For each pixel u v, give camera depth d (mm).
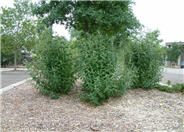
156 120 2867
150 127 2570
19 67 17766
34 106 3377
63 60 4023
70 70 4195
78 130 2393
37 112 3047
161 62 5398
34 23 11703
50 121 2666
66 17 5090
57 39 4168
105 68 3631
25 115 2877
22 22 11633
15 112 2998
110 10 4938
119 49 4605
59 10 4949
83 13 4570
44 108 3283
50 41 4102
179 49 26203
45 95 4234
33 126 2461
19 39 11797
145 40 5363
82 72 3607
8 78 8375
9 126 2422
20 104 3475
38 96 4145
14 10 11641
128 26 5633
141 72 5230
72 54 4188
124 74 3982
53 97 3980
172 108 3598
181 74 12820
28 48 11859
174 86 5422
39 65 4066
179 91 5328
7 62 17641
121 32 5680
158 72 5336
